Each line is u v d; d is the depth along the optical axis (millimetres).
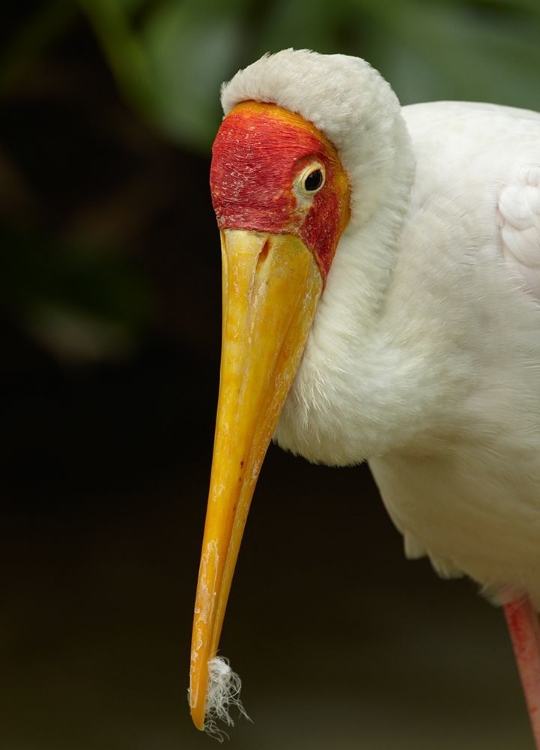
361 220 3951
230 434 3818
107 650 7906
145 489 9781
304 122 3764
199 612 3781
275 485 9961
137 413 10297
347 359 3893
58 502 9609
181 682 7602
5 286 8062
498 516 4480
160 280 9891
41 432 10086
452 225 4113
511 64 6145
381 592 8562
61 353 8883
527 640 5004
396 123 3986
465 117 4391
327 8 6273
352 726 7168
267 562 8922
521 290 4137
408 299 4039
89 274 8086
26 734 7086
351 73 3826
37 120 9727
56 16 7613
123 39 6266
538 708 4988
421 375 4027
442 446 4309
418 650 7922
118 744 7008
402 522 4996
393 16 6242
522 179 4176
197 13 6246
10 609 8320
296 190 3748
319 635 8047
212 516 3807
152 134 9547
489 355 4172
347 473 10086
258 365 3809
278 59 3781
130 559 8906
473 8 6250
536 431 4254
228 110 3857
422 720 7242
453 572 5227
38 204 9562
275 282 3781
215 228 9898
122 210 9578
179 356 10383
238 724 7191
